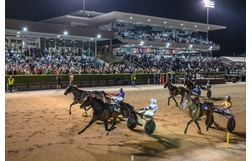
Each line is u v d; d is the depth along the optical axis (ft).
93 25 152.05
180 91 60.49
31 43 120.37
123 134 36.60
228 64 177.88
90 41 141.69
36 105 58.34
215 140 35.63
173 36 164.35
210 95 76.59
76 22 144.56
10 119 44.14
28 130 37.40
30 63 102.89
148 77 121.08
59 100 66.23
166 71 134.51
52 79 94.27
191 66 153.07
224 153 30.60
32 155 27.89
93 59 137.90
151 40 149.18
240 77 154.51
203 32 185.26
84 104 32.48
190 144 33.42
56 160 26.73
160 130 39.58
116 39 146.00
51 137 34.27
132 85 108.27
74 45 135.64
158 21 152.76
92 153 28.94
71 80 89.20
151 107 37.14
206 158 28.76
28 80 88.33
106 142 32.86
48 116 47.01
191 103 37.88
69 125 40.70
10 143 31.50
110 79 109.91
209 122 40.06
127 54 144.36
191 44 164.96
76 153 28.78
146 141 33.86
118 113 34.55
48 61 111.55
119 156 28.30
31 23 110.22
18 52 111.34
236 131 40.86
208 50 182.09
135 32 152.35
